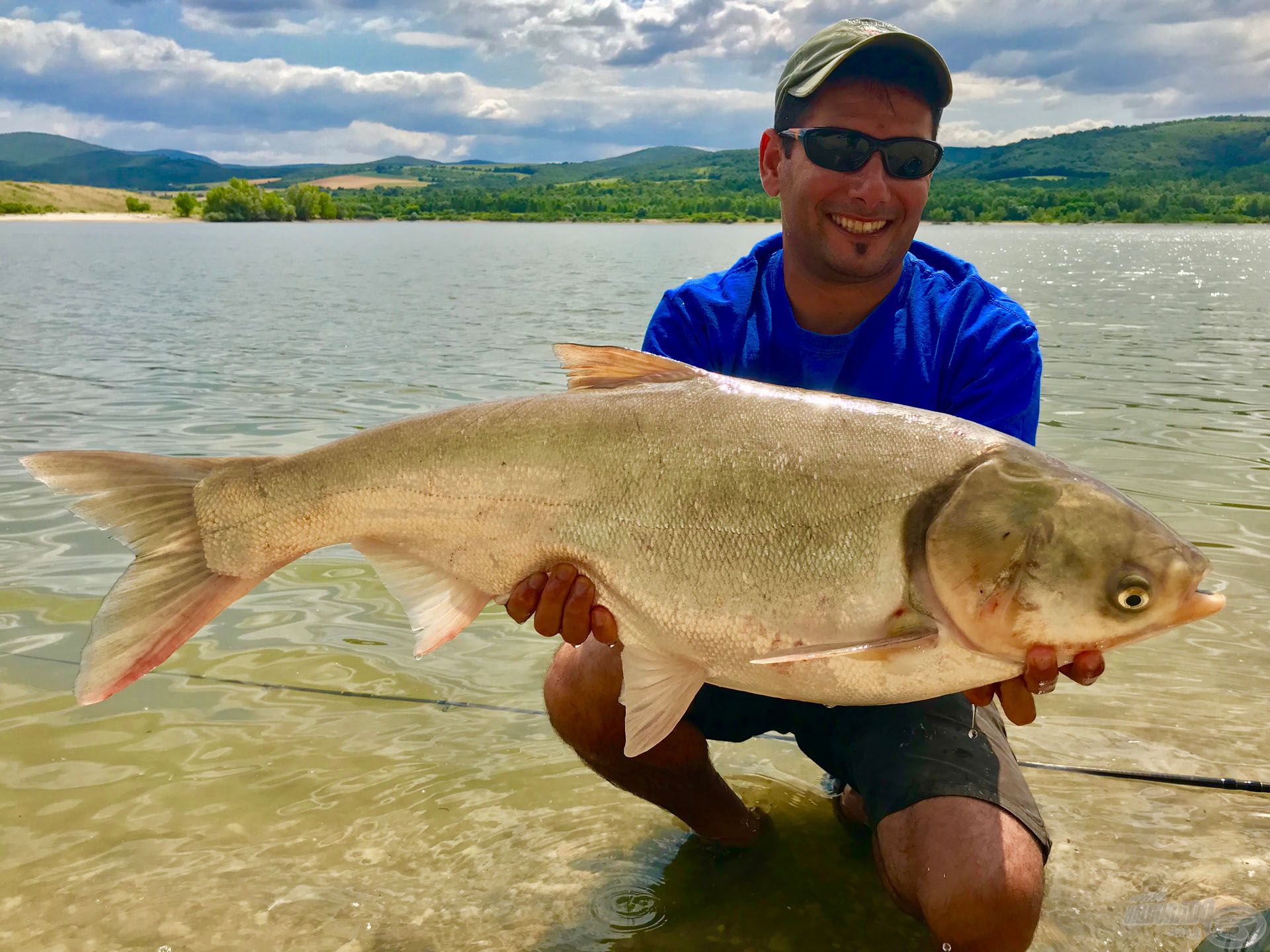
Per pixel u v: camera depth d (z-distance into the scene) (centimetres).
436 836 110
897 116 106
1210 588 168
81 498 96
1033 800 92
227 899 100
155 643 97
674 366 97
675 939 96
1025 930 84
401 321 554
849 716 101
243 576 100
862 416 91
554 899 101
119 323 540
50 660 146
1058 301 712
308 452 100
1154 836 111
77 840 108
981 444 87
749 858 109
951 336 110
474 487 96
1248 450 255
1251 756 125
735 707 108
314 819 113
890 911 101
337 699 138
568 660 108
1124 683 143
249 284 843
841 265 108
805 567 88
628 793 119
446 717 135
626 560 92
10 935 94
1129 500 85
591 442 94
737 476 90
